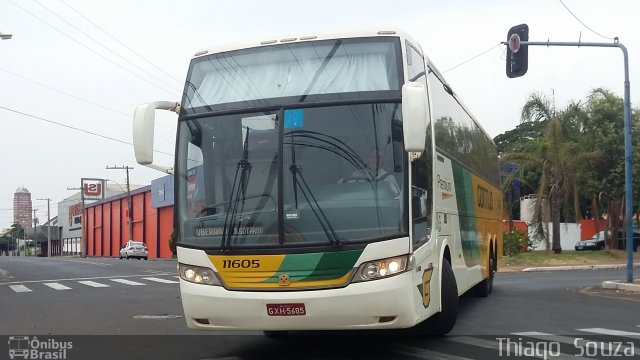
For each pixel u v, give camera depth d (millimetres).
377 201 7328
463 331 10195
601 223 37656
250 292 7312
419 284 7645
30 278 25531
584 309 12992
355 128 7617
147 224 62250
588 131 31922
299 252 7238
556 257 28781
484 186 14766
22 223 147625
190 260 7691
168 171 8656
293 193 7465
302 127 7691
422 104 7098
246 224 7492
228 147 7883
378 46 7973
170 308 14289
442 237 9375
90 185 86250
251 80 8117
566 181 29281
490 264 15555
